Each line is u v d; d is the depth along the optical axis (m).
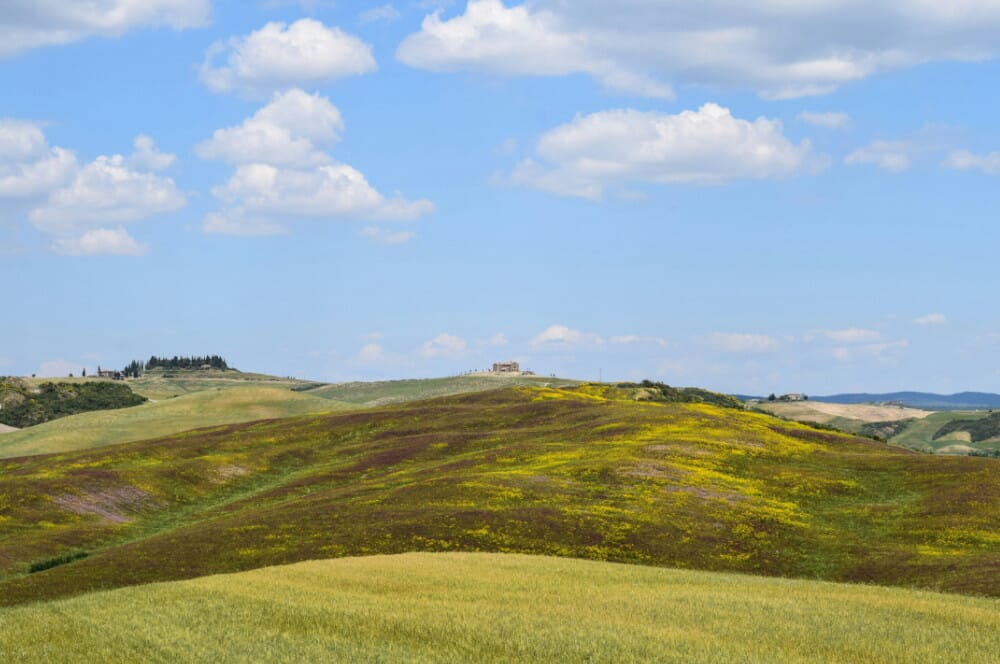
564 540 69.56
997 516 76.44
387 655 29.59
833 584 48.22
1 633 32.72
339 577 44.75
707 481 90.69
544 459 105.44
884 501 86.31
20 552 79.44
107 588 61.41
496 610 36.62
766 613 36.91
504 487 86.31
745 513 78.94
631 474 91.62
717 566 65.44
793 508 83.06
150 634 32.19
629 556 66.75
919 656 30.25
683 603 39.03
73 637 32.19
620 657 29.23
